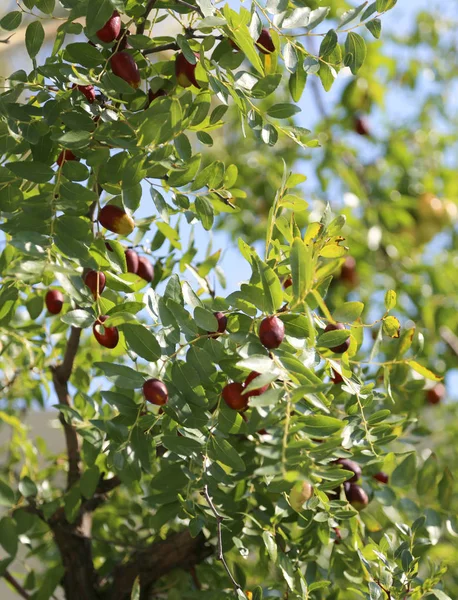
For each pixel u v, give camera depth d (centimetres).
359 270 232
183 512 134
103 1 122
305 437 117
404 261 239
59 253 123
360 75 254
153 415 127
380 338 132
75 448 154
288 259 127
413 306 241
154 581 153
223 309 125
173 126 122
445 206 257
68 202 123
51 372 154
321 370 140
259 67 126
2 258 137
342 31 132
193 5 131
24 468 157
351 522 137
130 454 128
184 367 123
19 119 125
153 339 123
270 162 254
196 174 130
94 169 127
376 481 150
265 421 114
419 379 152
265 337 119
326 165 256
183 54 126
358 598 149
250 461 141
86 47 126
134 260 139
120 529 164
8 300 134
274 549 132
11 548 140
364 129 264
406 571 129
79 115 125
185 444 124
